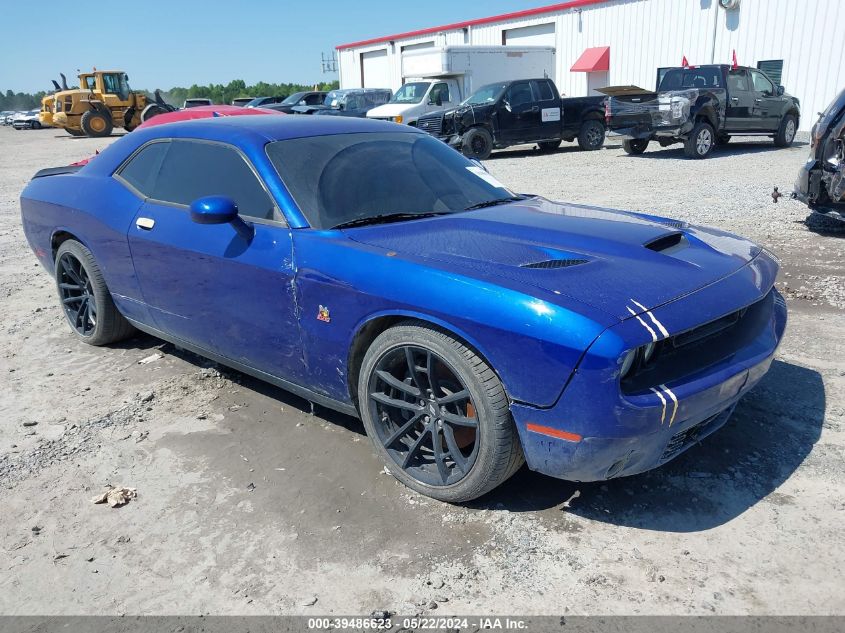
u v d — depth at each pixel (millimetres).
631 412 2291
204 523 2768
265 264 3148
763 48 21969
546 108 18031
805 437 3174
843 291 5262
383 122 4098
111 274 4242
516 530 2625
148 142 4133
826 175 6840
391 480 2996
